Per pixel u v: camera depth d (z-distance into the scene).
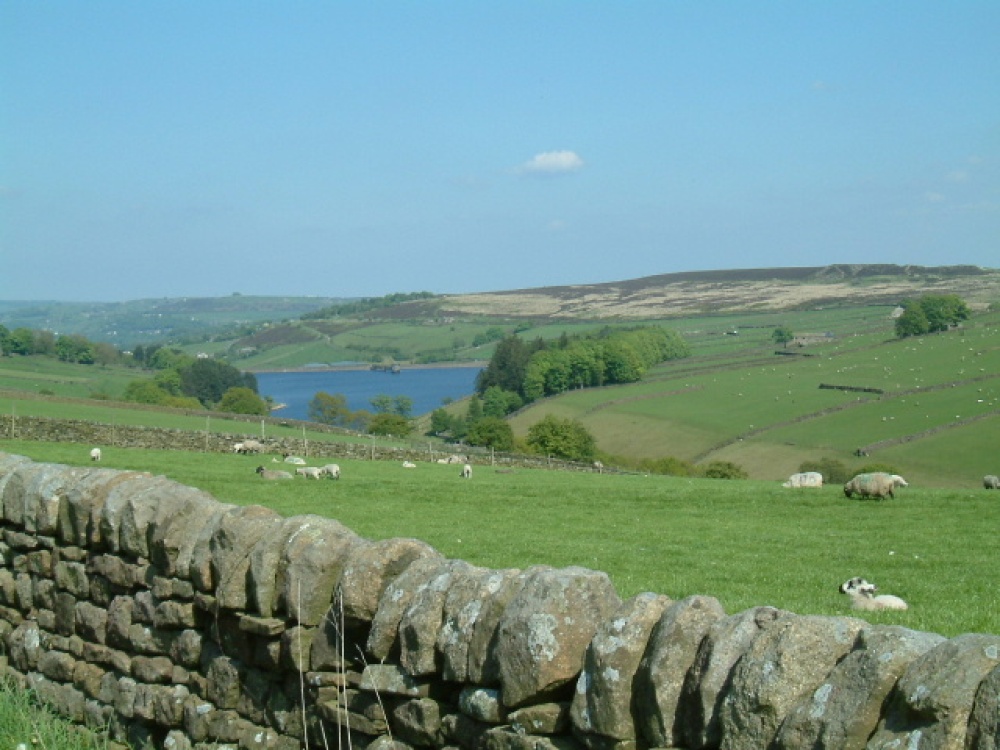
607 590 6.26
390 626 7.18
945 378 133.75
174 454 53.84
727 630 5.32
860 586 17.47
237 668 8.56
